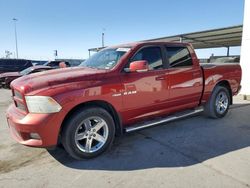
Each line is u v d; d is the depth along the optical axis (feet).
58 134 10.93
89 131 11.91
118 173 10.64
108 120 12.40
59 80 11.30
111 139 12.68
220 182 9.67
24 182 10.05
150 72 13.83
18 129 11.00
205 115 19.08
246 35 27.35
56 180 10.17
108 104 12.44
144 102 13.70
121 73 12.75
